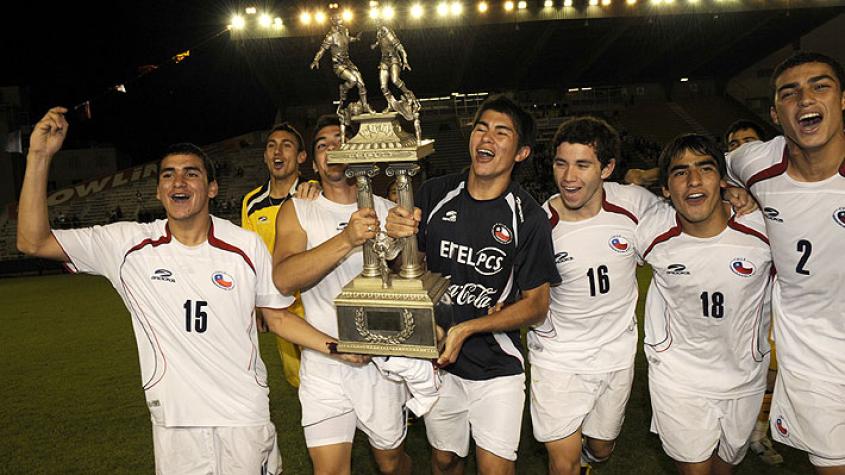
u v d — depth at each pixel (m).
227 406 2.74
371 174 2.52
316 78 26.86
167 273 2.71
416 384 2.71
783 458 4.03
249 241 2.82
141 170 27.11
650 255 3.26
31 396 6.08
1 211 24.56
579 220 3.32
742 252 3.02
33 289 14.97
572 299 3.37
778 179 2.78
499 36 24.06
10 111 22.19
